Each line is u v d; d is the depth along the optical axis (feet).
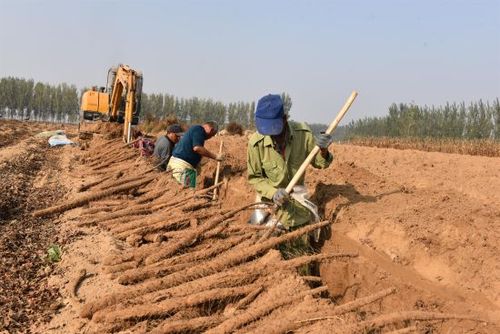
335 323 11.44
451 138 93.50
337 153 48.52
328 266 16.81
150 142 45.01
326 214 20.94
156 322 12.74
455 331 13.78
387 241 18.17
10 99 280.10
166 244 17.65
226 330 11.79
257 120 17.06
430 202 20.94
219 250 16.61
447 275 16.17
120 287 14.87
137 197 28.09
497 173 33.53
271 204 18.31
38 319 13.43
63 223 22.77
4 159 50.19
